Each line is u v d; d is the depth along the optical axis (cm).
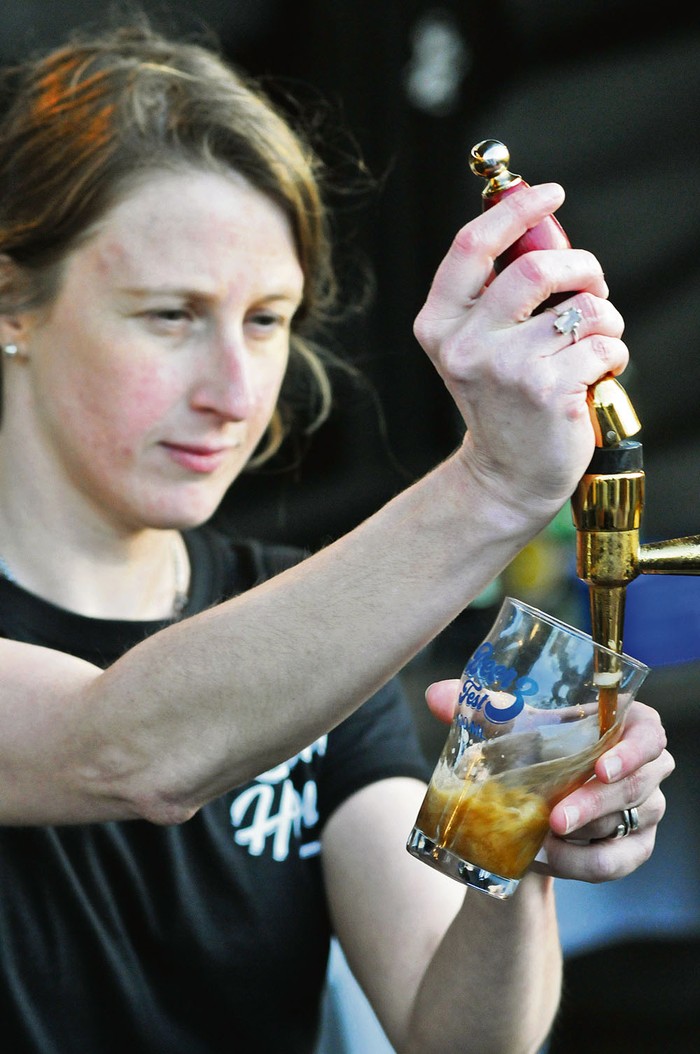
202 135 631
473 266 406
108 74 659
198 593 725
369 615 424
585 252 406
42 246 634
